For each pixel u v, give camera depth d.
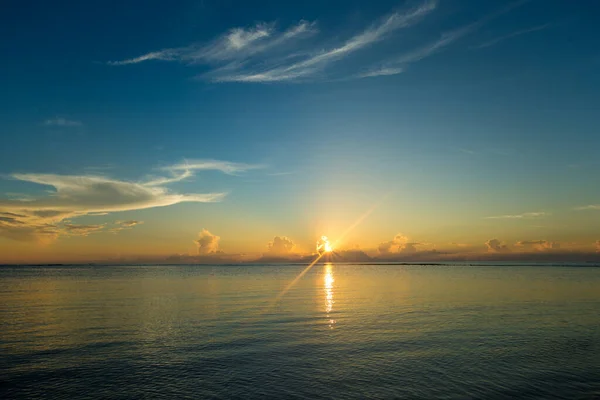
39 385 23.00
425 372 25.11
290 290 88.69
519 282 117.19
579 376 24.38
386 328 39.09
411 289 90.62
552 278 142.12
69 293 79.56
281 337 35.03
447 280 132.50
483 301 63.69
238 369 25.81
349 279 144.88
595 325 40.88
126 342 33.25
